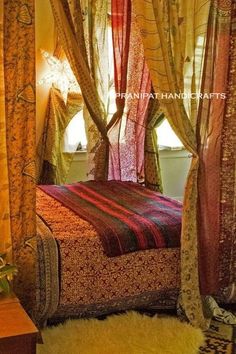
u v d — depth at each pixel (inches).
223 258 114.8
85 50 136.5
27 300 93.4
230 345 101.4
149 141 164.1
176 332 104.0
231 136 110.4
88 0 144.9
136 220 116.6
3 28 82.4
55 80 164.7
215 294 116.0
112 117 160.6
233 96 108.7
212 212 112.0
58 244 102.2
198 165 108.5
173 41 101.5
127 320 107.8
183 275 108.7
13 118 86.2
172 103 101.8
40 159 167.5
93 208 128.1
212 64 106.3
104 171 167.2
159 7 97.7
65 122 167.9
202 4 103.4
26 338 70.7
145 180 167.3
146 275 110.1
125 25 147.1
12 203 88.7
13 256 90.2
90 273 104.7
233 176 112.3
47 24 161.6
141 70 155.3
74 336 100.0
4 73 84.1
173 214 123.2
